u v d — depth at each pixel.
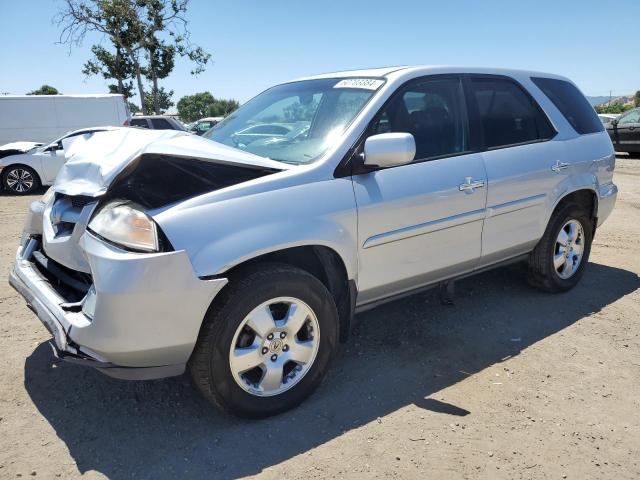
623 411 3.03
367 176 3.20
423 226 3.44
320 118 3.49
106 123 16.50
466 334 3.98
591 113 4.97
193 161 2.87
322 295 2.95
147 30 22.83
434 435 2.79
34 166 12.29
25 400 3.10
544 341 3.88
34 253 3.43
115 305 2.45
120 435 2.79
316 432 2.82
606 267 5.61
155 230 2.53
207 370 2.67
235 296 2.66
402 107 3.48
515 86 4.29
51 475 2.49
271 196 2.81
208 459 2.61
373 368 3.48
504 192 3.93
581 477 2.51
